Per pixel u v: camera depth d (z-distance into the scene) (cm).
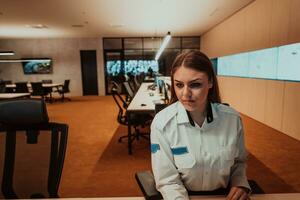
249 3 584
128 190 251
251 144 393
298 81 415
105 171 299
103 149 383
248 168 299
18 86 880
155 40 1138
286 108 451
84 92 1179
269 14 499
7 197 138
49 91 959
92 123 569
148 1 550
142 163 323
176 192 99
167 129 108
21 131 142
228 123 111
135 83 759
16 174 141
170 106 116
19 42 1128
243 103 645
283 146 382
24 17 690
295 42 416
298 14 407
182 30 961
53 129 143
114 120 598
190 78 95
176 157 106
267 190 246
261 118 547
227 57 759
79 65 1158
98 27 870
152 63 1151
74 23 789
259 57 552
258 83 558
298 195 99
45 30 918
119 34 1050
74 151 374
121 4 571
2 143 141
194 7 605
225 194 110
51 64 1151
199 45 1133
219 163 105
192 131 108
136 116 374
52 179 137
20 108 136
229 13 680
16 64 1145
